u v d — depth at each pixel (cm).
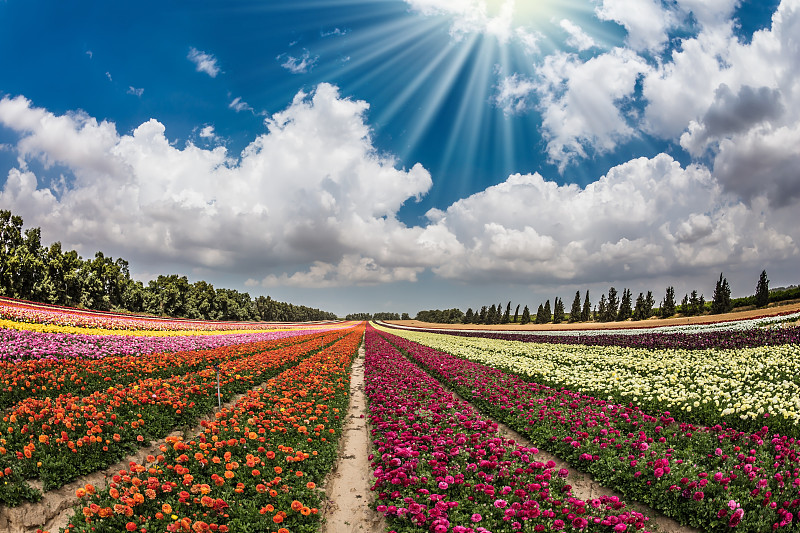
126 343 2130
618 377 1550
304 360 2462
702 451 859
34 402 967
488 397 1409
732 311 6800
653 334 3133
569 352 2612
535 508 638
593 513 671
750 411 1022
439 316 18962
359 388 1923
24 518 671
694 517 668
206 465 836
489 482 768
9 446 786
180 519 622
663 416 1048
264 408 1248
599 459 860
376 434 1080
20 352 1533
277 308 15875
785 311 4112
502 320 13638
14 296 5138
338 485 897
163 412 1098
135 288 7538
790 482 684
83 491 660
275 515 664
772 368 1549
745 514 645
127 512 622
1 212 5791
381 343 4181
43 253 5981
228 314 10669
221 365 1769
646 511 730
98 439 838
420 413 1173
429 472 805
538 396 1398
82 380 1348
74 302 6075
